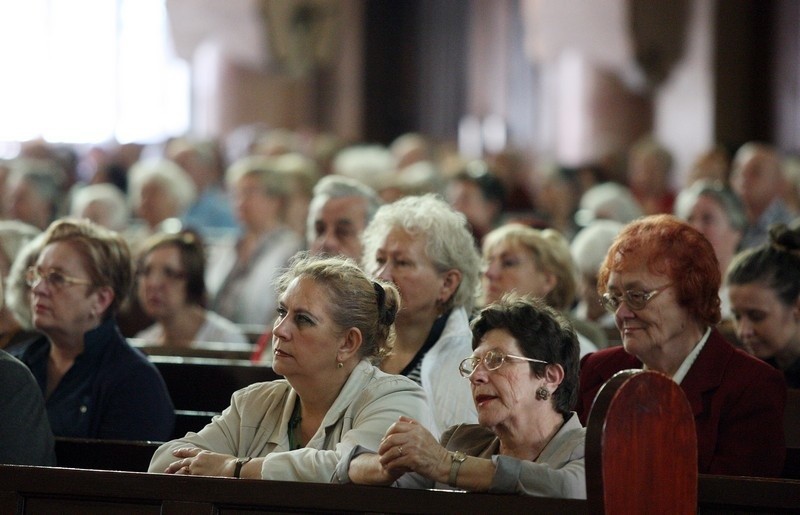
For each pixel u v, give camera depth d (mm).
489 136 34312
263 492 6160
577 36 25594
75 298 8625
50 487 6426
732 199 12062
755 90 24891
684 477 5812
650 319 7234
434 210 8547
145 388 8586
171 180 17328
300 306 6859
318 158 23250
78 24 37562
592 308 11906
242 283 14562
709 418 7199
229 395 9445
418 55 35844
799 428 8078
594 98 27250
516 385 6301
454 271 8461
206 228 18984
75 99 37562
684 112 25109
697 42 24938
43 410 7559
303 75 30188
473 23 35312
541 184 20188
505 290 9375
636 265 7246
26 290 9734
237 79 30859
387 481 6137
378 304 7051
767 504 6016
